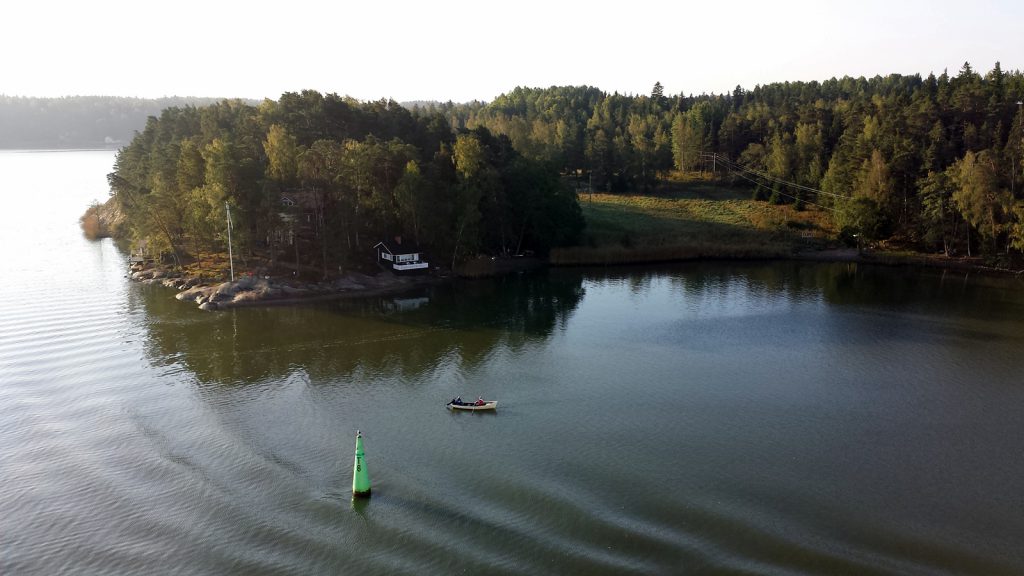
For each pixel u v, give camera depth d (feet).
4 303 328.90
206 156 411.75
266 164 449.48
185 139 526.16
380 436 185.98
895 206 485.97
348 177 391.86
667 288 386.93
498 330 295.07
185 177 405.39
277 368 243.19
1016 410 203.51
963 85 584.40
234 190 367.04
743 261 478.18
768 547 133.80
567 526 140.87
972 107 543.39
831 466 168.55
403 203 398.83
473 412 203.31
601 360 253.03
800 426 192.85
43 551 134.82
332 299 353.51
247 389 222.07
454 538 136.77
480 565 127.95
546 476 162.61
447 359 254.27
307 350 264.11
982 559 130.52
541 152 624.18
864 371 239.71
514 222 471.21
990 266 428.15
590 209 590.14
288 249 403.95
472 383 228.43
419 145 532.32
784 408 206.18
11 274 392.47
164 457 173.78
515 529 139.85
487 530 139.54
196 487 158.61
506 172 477.36
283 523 142.92
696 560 129.39
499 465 168.45
